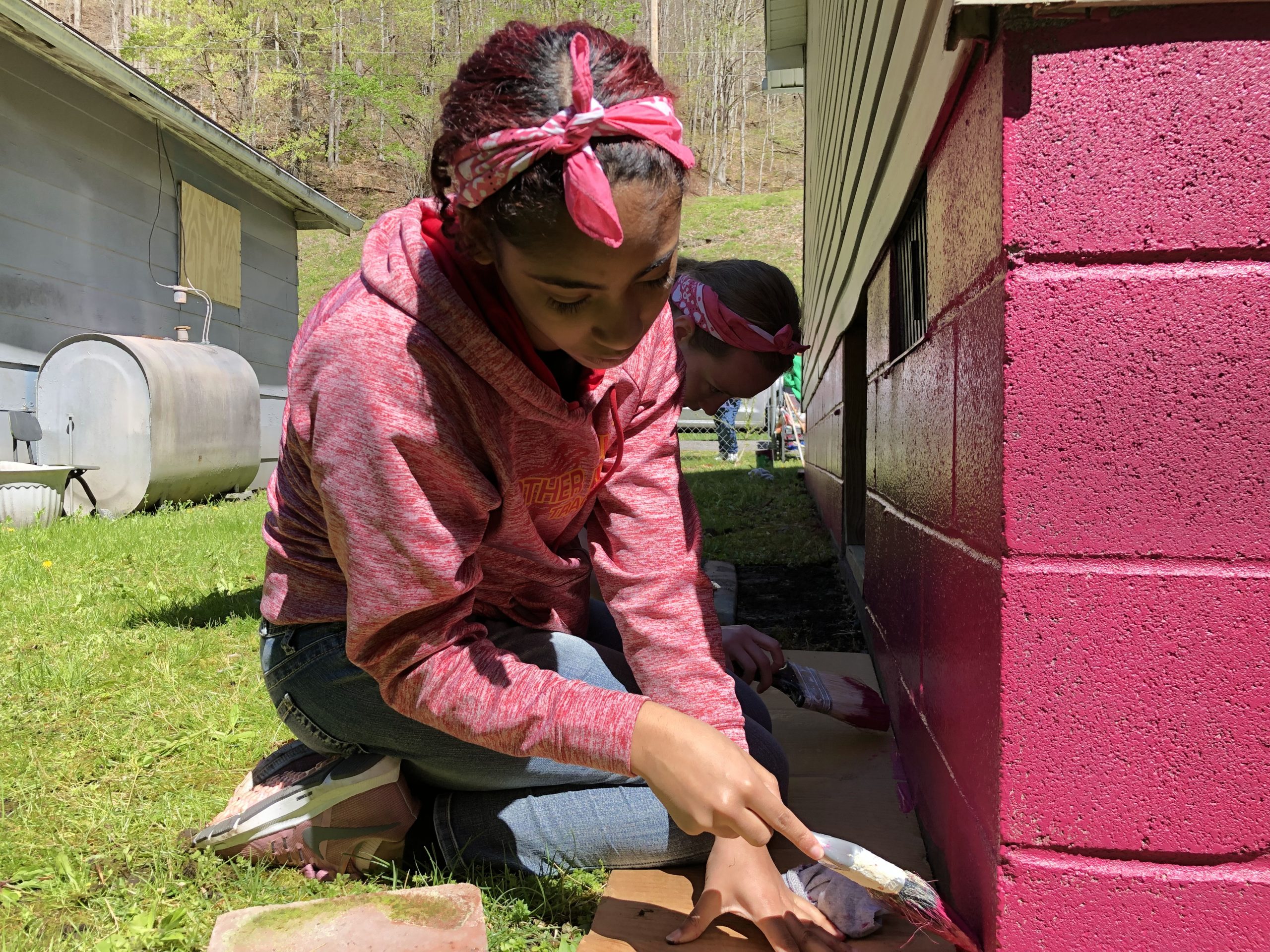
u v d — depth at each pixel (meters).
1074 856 1.27
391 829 1.76
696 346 2.35
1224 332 1.21
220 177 10.96
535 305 1.11
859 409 4.40
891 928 1.54
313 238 38.78
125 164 9.21
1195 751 1.24
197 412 7.98
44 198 8.06
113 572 4.77
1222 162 1.19
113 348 7.41
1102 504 1.24
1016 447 1.25
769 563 5.18
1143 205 1.21
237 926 1.45
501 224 1.05
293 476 1.58
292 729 1.79
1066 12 1.20
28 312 7.86
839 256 4.75
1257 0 1.17
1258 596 1.22
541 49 1.04
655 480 1.68
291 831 1.77
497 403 1.38
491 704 1.37
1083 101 1.21
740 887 1.50
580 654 1.78
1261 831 1.23
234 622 3.68
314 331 1.36
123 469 7.42
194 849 1.88
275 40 43.69
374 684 1.66
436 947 1.39
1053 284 1.23
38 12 7.19
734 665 2.27
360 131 44.81
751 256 33.94
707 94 56.25
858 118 3.57
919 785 1.94
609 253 1.01
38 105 7.97
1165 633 1.23
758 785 1.25
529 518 1.59
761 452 13.36
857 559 4.02
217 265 10.87
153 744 2.43
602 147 0.99
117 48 45.72
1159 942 1.26
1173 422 1.22
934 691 1.79
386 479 1.29
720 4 56.59
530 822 1.74
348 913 1.48
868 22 3.15
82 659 3.14
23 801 2.13
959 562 1.56
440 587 1.34
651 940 1.51
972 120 1.44
